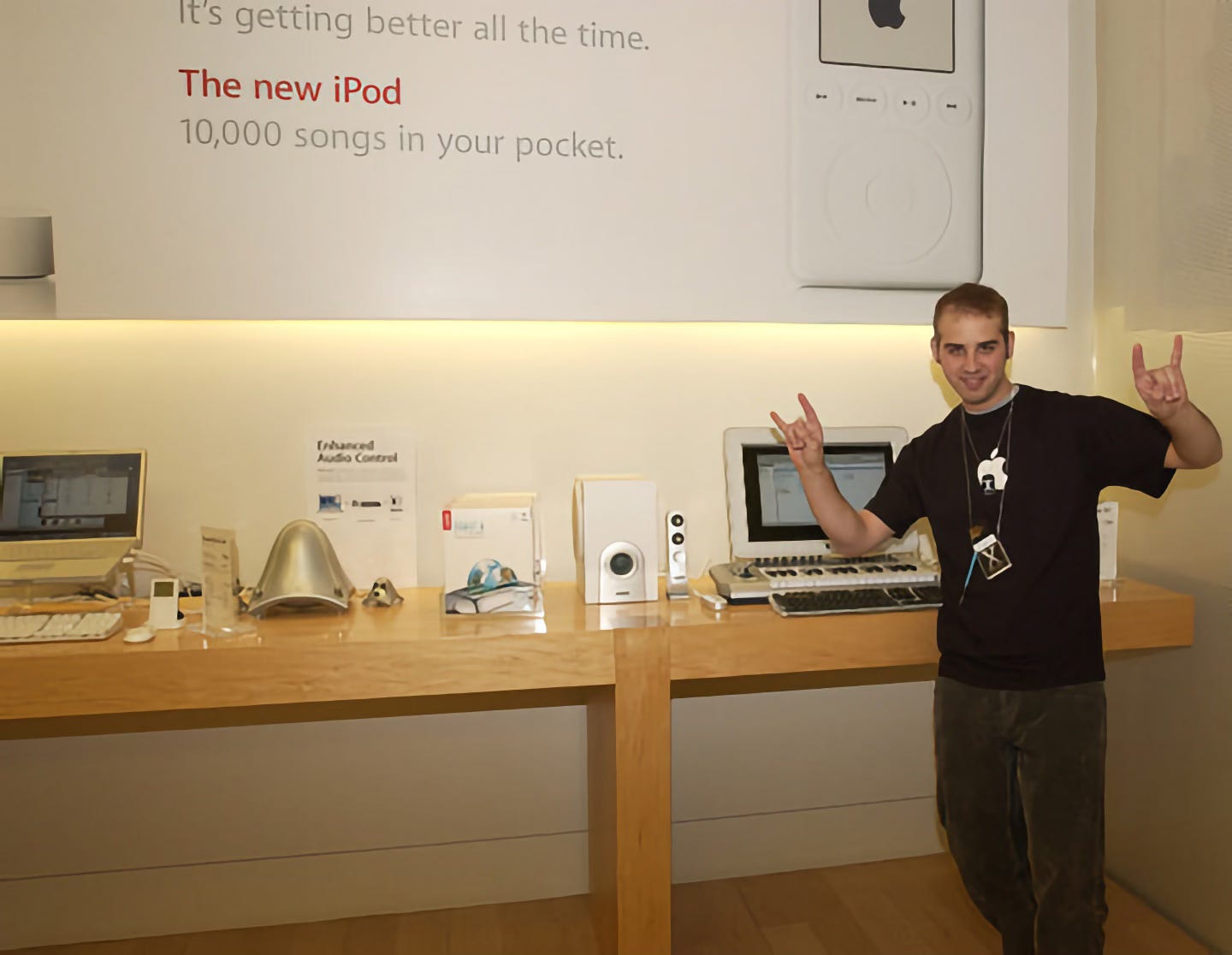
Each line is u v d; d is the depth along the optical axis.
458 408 2.26
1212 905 2.05
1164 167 2.14
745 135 2.22
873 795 2.53
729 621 1.90
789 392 2.41
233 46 2.02
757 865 2.48
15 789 2.17
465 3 2.10
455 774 2.34
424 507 2.27
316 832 2.29
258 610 1.95
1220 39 1.95
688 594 2.14
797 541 2.24
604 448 2.33
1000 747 1.65
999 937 2.15
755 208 2.23
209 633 1.83
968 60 2.33
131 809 2.21
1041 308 2.40
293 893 2.29
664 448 2.36
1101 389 2.42
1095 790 1.60
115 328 2.12
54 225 1.98
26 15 1.95
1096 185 2.41
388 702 2.30
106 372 2.12
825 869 2.51
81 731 2.18
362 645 1.76
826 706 2.50
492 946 2.16
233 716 2.24
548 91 2.14
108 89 1.98
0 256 1.96
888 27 2.28
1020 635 1.62
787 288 2.26
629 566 2.07
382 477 2.23
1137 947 2.07
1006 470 1.65
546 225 2.15
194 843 2.24
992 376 1.64
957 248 2.34
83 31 1.96
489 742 2.34
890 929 2.19
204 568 1.84
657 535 2.13
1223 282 1.97
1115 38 2.30
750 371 2.39
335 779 2.29
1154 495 1.63
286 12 2.03
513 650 1.80
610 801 1.95
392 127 2.08
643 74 2.17
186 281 2.03
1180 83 2.08
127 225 2.00
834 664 1.92
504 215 2.13
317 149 2.06
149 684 1.71
